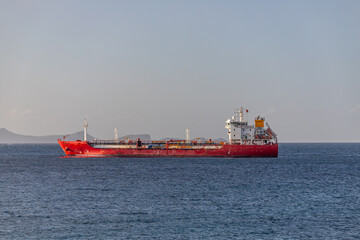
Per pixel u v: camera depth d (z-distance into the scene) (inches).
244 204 4722.0
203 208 4505.4
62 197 5172.2
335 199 5059.1
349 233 3624.5
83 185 6225.4
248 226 3816.4
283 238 3491.6
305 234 3597.4
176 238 3472.0
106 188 5890.8
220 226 3811.5
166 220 4003.4
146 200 4943.4
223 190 5693.9
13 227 3769.7
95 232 3624.5
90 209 4463.6
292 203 4795.8
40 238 3467.0
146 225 3836.1
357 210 4441.4
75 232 3624.5
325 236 3543.3
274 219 4055.1
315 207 4584.2
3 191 5684.1
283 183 6476.4
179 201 4884.4
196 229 3718.0
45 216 4158.5
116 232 3624.5
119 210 4411.9
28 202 4857.3
